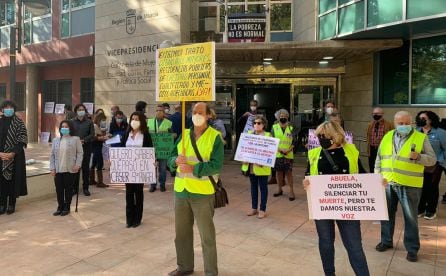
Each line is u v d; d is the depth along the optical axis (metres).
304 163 12.75
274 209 7.32
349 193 3.87
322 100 13.22
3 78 22.56
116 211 7.11
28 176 7.78
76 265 4.73
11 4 19.80
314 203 3.97
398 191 4.93
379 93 11.34
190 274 4.48
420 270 4.61
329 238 4.05
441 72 9.84
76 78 18.44
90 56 16.19
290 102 13.34
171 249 5.25
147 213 6.98
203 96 4.12
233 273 4.51
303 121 13.29
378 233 5.93
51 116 19.45
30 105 19.53
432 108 9.90
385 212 3.78
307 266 4.70
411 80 10.45
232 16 11.49
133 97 13.58
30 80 19.45
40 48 18.19
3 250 5.22
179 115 9.57
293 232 5.96
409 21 8.91
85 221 6.50
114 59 14.06
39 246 5.36
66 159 6.80
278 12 14.33
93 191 8.79
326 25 11.40
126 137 6.27
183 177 4.24
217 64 13.34
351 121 12.64
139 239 5.63
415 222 4.84
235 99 13.55
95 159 9.12
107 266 4.71
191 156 4.20
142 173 6.04
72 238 5.67
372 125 8.32
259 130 6.95
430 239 5.69
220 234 5.86
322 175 3.94
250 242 5.52
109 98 14.23
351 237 3.90
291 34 14.30
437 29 9.63
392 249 5.25
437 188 6.68
